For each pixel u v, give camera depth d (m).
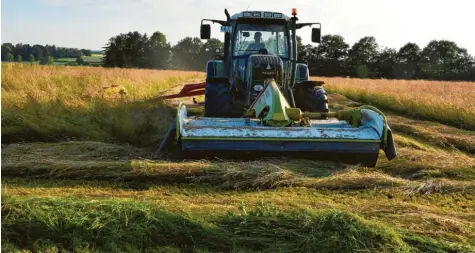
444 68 76.94
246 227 3.58
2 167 5.05
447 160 6.35
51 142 6.94
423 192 4.98
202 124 5.89
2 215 3.48
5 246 3.18
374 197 4.77
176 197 4.47
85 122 7.50
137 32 76.69
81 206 3.67
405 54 77.62
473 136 8.99
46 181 4.92
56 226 3.41
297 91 8.16
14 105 8.23
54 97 9.83
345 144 5.64
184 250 3.34
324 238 3.41
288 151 5.59
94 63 75.44
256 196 4.63
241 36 8.07
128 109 9.02
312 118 6.34
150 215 3.58
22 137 6.90
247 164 5.36
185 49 84.62
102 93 11.60
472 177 5.73
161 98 11.59
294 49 8.16
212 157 5.59
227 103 7.84
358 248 3.32
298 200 4.45
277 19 7.98
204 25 8.20
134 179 5.05
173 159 5.86
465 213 4.23
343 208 4.24
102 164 5.16
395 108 14.87
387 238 3.43
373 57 75.31
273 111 5.88
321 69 72.19
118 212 3.57
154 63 76.62
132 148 6.38
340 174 5.27
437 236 3.65
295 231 3.53
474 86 23.77
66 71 19.06
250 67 7.13
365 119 6.10
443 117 12.05
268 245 3.41
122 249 3.27
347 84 23.98
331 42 74.00
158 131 7.71
